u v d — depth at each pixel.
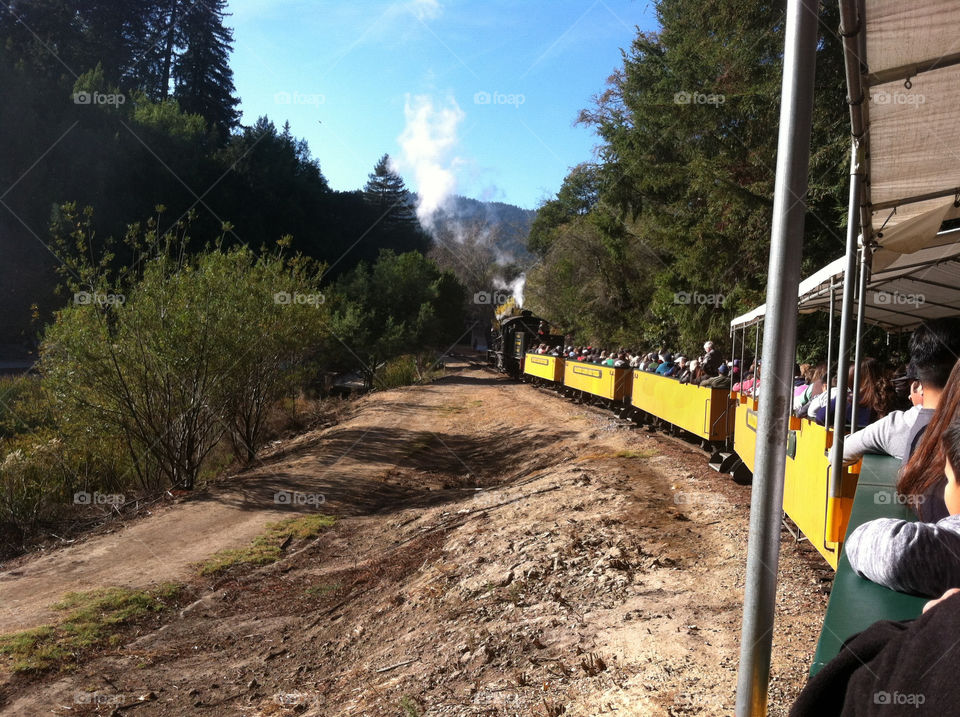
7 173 45.75
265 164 71.12
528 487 11.66
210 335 14.63
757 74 18.14
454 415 25.64
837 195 15.91
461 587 7.11
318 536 11.04
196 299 14.60
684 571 6.26
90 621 7.67
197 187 58.44
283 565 9.68
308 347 19.56
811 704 1.22
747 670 2.14
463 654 5.47
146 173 54.22
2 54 52.50
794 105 2.09
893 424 3.02
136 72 73.62
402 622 6.78
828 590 5.36
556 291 45.47
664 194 24.17
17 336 41.94
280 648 6.90
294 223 69.12
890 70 3.32
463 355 73.56
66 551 10.47
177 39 79.75
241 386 16.23
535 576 6.82
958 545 1.51
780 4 17.28
